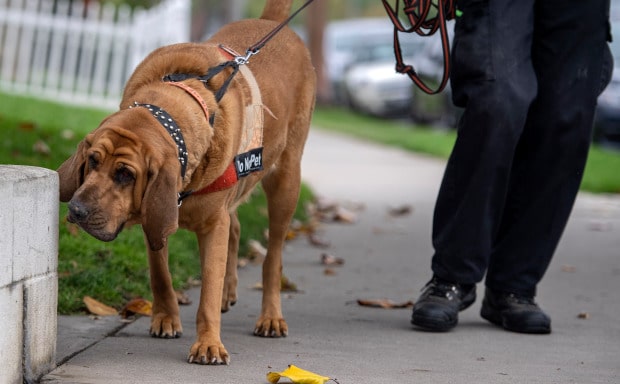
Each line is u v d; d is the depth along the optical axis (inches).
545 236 295.1
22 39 901.2
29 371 213.2
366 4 4215.1
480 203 281.0
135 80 245.1
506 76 275.4
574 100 285.7
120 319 285.7
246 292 340.5
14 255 203.6
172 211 214.4
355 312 315.6
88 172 216.4
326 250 436.8
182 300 313.0
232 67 253.8
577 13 282.5
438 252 290.4
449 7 290.4
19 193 204.2
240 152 246.8
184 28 826.8
